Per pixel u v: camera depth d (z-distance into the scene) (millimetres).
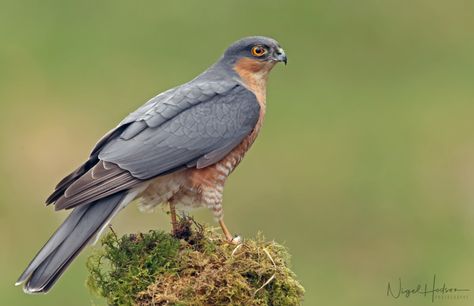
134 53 19984
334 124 18656
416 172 17594
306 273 15773
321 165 17547
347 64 20578
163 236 9594
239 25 20875
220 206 10891
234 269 9305
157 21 20906
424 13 22156
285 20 21297
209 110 10898
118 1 21344
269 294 9367
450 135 18500
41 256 9781
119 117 18203
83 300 14172
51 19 20906
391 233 16484
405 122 18891
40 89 18781
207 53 20109
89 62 19656
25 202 16328
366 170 17531
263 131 18344
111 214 10141
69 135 17703
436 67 20703
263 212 16625
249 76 11656
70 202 9914
